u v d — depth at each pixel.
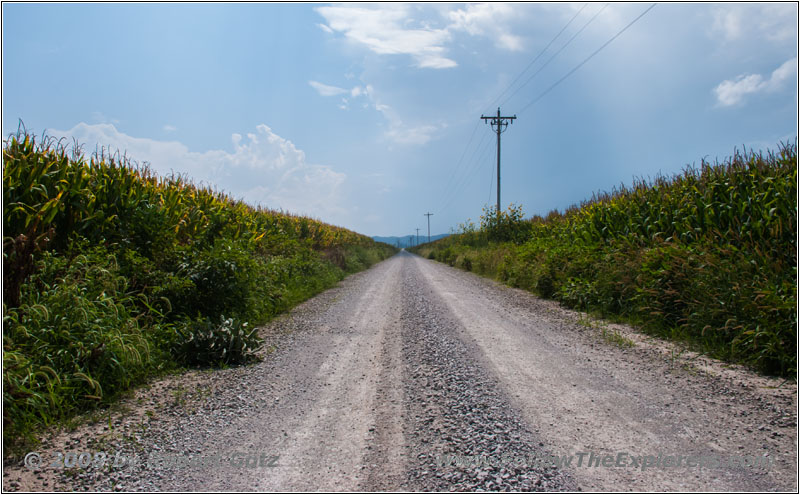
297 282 13.32
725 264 7.11
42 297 4.90
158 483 2.88
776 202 7.89
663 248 8.70
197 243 9.05
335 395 4.59
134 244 7.29
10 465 3.10
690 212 9.98
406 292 13.82
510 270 16.62
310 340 7.25
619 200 13.64
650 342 6.84
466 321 8.52
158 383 4.97
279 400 4.46
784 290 5.83
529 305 10.95
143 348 5.18
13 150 6.64
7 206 5.68
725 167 10.45
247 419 3.98
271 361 5.97
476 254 26.09
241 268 8.23
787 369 5.04
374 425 3.78
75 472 3.02
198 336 5.86
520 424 3.72
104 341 4.59
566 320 8.83
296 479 2.93
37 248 5.40
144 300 6.44
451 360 5.70
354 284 17.27
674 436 3.51
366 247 49.97
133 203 7.48
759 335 5.34
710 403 4.21
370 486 2.82
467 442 3.39
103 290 5.40
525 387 4.67
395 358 5.98
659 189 12.26
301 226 22.42
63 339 4.41
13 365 3.82
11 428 3.41
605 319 8.88
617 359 5.81
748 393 4.46
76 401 4.05
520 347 6.44
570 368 5.38
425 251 63.97
